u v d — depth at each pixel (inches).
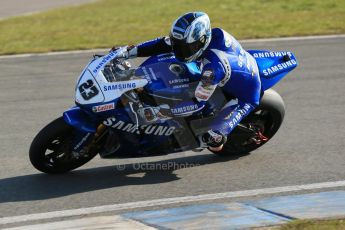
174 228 727.7
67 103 1387.8
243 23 2416.3
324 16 2518.5
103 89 885.2
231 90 971.9
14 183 918.4
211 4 3075.8
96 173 962.1
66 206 829.8
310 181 912.9
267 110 1032.8
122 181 925.8
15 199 856.9
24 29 2445.9
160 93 923.4
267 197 853.8
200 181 923.4
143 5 3240.7
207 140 954.1
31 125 1226.0
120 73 906.7
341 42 2001.7
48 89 1509.6
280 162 1002.1
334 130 1165.7
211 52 930.1
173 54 957.2
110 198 856.9
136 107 904.3
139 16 2758.4
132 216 779.4
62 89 1507.1
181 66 944.3
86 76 898.7
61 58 1847.9
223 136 954.1
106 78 895.7
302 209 786.8
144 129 922.7
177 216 773.3
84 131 874.1
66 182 920.9
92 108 877.8
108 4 3408.0
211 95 959.6
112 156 928.9
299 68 1674.5
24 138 1144.2
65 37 2207.2
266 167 979.9
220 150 1024.9
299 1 3006.9
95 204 836.0
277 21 2436.0
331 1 2960.1
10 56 1886.1
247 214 772.6
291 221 729.0
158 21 2564.0
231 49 952.9
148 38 2153.1
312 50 1894.7
